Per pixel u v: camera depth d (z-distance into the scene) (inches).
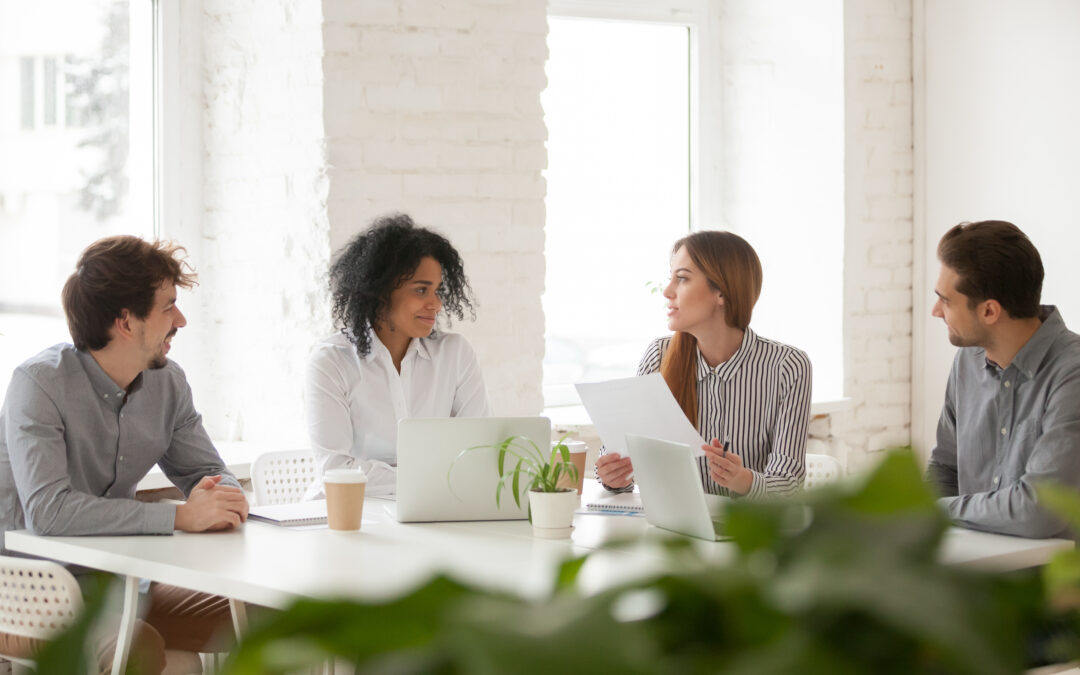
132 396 99.3
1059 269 166.1
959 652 10.4
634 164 177.8
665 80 179.8
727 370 111.9
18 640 83.7
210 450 106.3
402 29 137.4
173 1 142.2
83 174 140.0
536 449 93.0
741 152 181.8
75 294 94.8
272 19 137.5
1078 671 71.2
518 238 147.2
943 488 105.7
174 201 143.7
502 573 75.5
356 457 112.1
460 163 142.3
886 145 175.6
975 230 96.9
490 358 145.8
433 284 113.7
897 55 176.2
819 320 175.3
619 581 11.8
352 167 134.8
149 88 143.4
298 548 84.1
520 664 10.4
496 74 144.3
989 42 170.7
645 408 101.0
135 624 89.7
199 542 86.0
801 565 11.6
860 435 175.9
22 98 136.1
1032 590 12.1
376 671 11.4
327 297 133.0
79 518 88.4
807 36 173.3
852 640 11.1
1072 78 163.2
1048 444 89.7
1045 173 166.2
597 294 175.8
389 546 85.0
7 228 135.9
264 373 141.1
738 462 99.8
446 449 93.7
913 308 180.1
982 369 100.7
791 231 177.3
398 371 114.1
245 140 141.6
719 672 11.1
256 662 11.5
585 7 171.2
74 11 138.6
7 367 136.5
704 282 110.8
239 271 143.2
